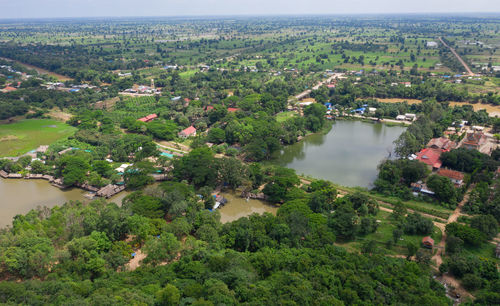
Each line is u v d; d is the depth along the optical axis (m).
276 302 76.12
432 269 98.88
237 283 82.94
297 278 84.69
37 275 92.00
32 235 99.06
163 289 77.75
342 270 90.50
